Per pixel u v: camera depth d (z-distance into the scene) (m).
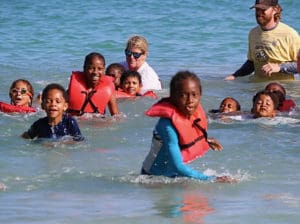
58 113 24.05
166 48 46.72
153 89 32.84
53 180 19.61
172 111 19.58
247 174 20.22
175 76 19.67
